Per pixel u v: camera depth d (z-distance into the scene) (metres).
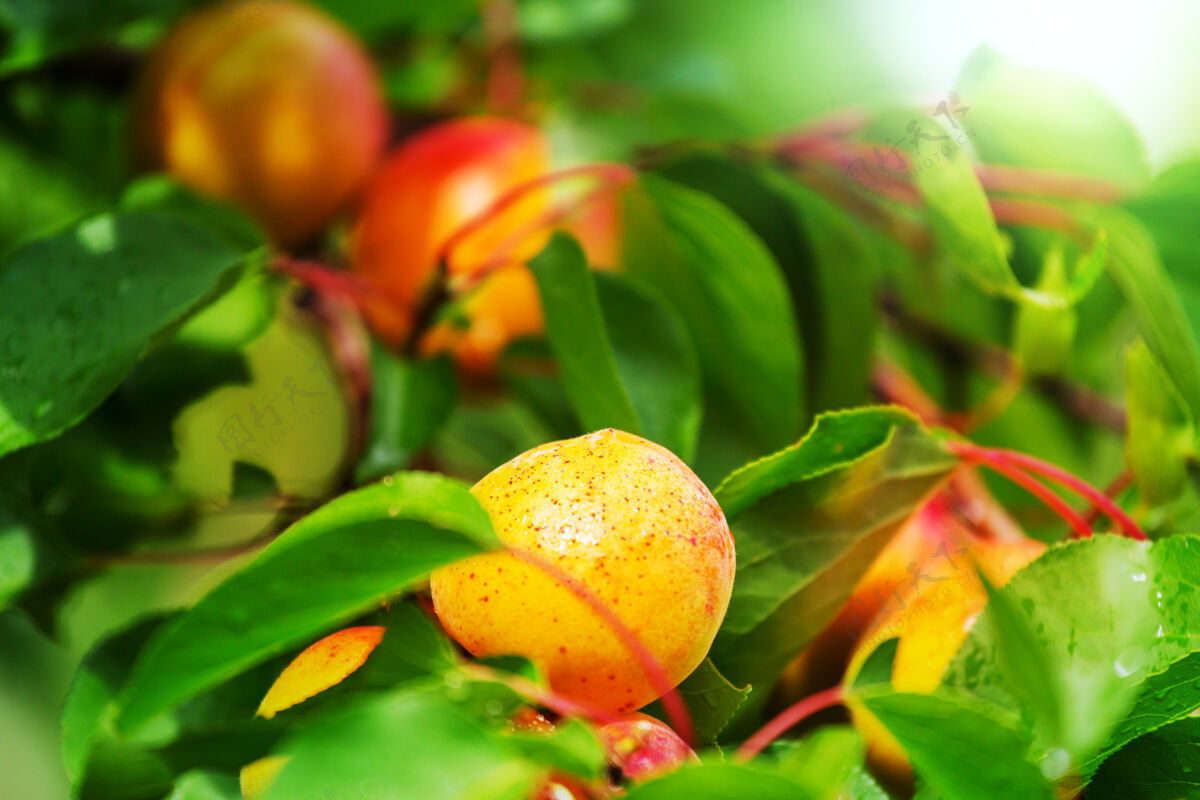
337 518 0.46
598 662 0.48
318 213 0.66
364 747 0.44
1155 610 0.51
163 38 0.65
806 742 0.47
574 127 0.72
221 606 0.46
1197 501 0.60
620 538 0.48
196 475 0.60
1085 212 0.67
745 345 0.65
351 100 0.65
